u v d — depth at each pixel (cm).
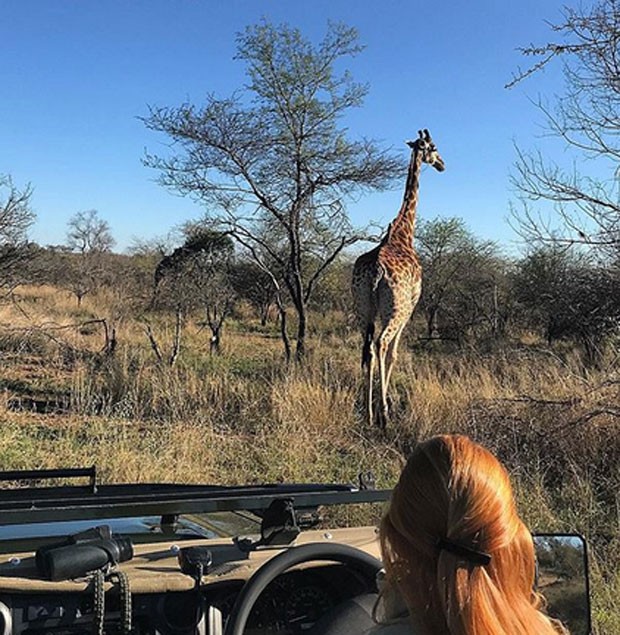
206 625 199
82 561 188
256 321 2053
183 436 707
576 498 569
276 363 1123
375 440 777
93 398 869
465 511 137
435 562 138
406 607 144
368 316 901
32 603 185
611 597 407
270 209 1245
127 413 810
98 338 1316
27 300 1855
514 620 134
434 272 1848
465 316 1755
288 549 206
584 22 684
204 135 1240
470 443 147
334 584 219
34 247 1364
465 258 1862
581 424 671
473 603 133
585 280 817
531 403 731
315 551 207
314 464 668
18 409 857
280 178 1273
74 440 707
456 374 990
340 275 2217
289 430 759
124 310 1627
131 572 198
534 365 959
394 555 142
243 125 1244
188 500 215
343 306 2194
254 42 1228
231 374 1014
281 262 1259
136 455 642
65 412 826
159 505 211
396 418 844
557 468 636
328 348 1412
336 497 225
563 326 1150
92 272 2119
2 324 1230
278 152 1261
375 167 1278
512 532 138
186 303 1427
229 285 1570
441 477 141
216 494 227
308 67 1243
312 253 1450
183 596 200
